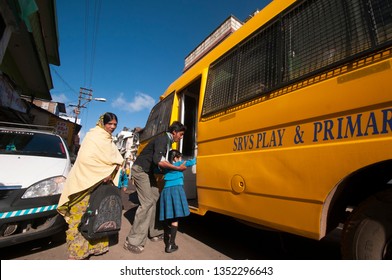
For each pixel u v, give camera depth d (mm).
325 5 2055
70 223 2723
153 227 3678
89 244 2879
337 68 1847
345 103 1739
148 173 3424
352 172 1628
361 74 1685
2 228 2645
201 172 3199
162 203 3348
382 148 1487
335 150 1742
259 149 2363
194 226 4480
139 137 6816
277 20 2500
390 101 1505
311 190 1866
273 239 3801
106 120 2898
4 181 2867
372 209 1666
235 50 3061
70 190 2623
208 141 3166
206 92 3463
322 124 1867
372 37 1684
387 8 1654
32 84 10961
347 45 1826
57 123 18047
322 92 1906
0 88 6602
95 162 2717
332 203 1841
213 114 3170
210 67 3559
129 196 8422
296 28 2277
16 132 4227
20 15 4867
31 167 3281
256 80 2600
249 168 2430
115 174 2963
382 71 1575
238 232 4172
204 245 3492
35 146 4047
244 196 2463
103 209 2660
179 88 4500
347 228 1787
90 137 2822
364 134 1600
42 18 7438
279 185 2109
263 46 2623
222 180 2783
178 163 3410
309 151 1912
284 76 2273
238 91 2826
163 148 3283
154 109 6008
